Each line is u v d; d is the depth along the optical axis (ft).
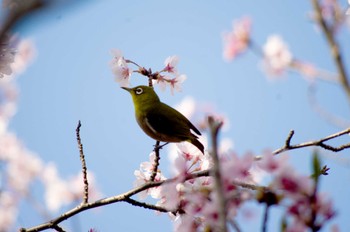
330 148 27.58
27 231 28.73
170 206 24.07
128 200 28.73
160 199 30.71
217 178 12.64
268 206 14.80
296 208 14.30
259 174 18.37
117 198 28.94
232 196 16.01
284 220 14.24
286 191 14.62
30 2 7.37
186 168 26.03
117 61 36.91
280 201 14.61
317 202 14.05
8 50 26.22
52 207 64.13
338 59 27.68
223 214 12.25
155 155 31.73
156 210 29.86
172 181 24.66
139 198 30.76
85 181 29.58
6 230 69.62
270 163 15.46
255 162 18.22
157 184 29.04
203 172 24.99
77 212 28.94
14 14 7.49
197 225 20.35
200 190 19.80
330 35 28.89
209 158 28.58
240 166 17.98
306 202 14.19
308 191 14.38
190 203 19.81
